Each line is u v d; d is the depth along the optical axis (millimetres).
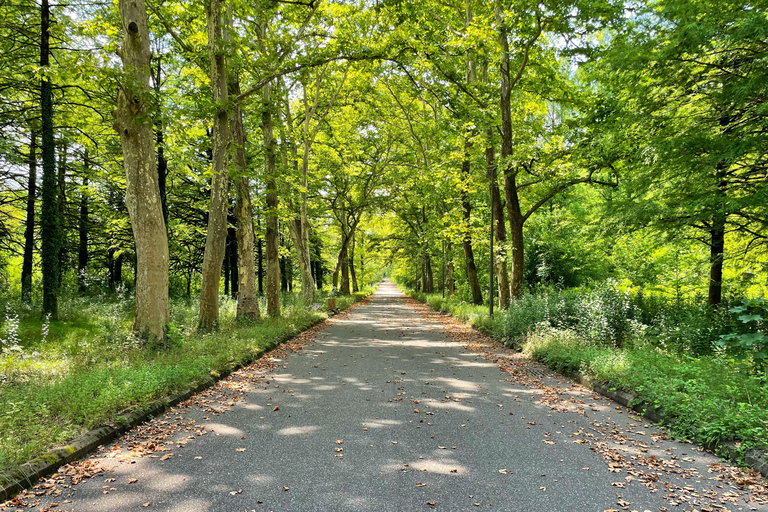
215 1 12086
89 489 3703
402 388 7477
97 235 22359
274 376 8422
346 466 4191
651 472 4141
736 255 11969
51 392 5613
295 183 17469
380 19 14680
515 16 13148
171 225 23438
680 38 8406
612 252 18812
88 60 8836
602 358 7953
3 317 12398
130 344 8883
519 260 15820
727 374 6172
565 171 14250
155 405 5871
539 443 4863
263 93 18016
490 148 17719
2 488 3496
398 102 24188
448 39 14328
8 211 20406
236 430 5254
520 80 16203
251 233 15414
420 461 4324
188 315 13938
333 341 13602
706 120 9703
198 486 3754
